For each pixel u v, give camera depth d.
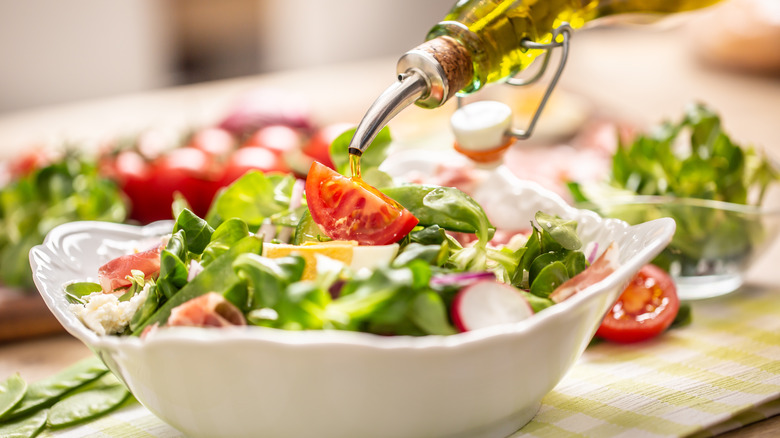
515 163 0.65
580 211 0.48
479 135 0.49
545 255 0.44
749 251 0.55
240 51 1.57
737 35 1.23
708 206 0.53
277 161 0.69
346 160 0.48
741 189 0.56
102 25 1.42
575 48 1.40
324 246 0.41
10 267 0.60
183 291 0.41
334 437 0.39
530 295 0.41
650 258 0.41
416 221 0.42
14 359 0.55
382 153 0.48
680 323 0.53
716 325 0.53
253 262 0.39
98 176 0.68
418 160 0.56
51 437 0.46
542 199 0.50
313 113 1.01
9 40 1.36
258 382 0.38
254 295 0.40
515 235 0.48
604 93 1.16
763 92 1.14
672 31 1.63
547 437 0.43
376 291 0.38
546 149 0.89
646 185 0.57
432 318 0.38
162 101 1.19
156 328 0.40
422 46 0.45
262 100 0.85
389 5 1.64
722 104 1.08
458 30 0.47
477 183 0.52
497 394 0.40
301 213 0.47
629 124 0.90
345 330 0.38
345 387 0.38
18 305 0.58
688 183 0.56
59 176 0.64
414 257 0.40
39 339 0.58
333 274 0.39
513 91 1.01
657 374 0.48
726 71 1.29
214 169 0.68
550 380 0.41
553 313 0.38
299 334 0.37
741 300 0.56
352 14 1.62
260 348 0.37
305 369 0.38
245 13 1.54
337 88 1.20
